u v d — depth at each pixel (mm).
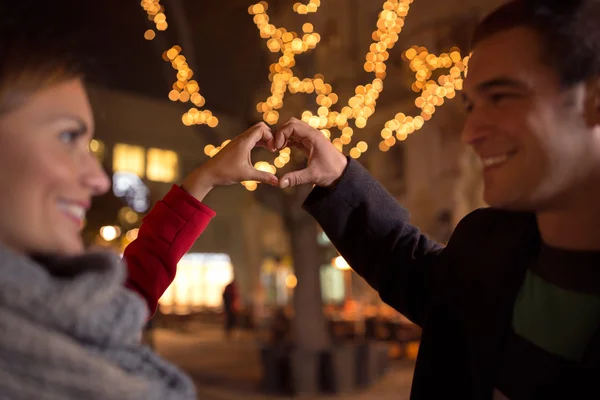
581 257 958
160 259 1450
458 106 12992
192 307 22531
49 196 739
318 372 7582
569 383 926
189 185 1555
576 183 894
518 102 896
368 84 7629
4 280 647
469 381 1159
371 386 8094
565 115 872
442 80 8352
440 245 1521
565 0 903
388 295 1496
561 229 970
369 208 1530
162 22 6469
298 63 7715
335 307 14477
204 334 16672
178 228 1489
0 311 638
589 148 876
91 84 872
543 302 1007
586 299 945
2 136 708
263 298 22094
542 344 985
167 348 13383
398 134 8977
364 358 8094
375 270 1505
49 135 747
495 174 932
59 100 761
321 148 1573
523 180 900
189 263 24609
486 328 1085
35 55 728
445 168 13836
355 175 1557
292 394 7477
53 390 635
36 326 656
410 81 11445
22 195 714
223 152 1578
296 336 7969
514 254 1104
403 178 15031
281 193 7730
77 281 703
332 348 7820
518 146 896
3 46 712
